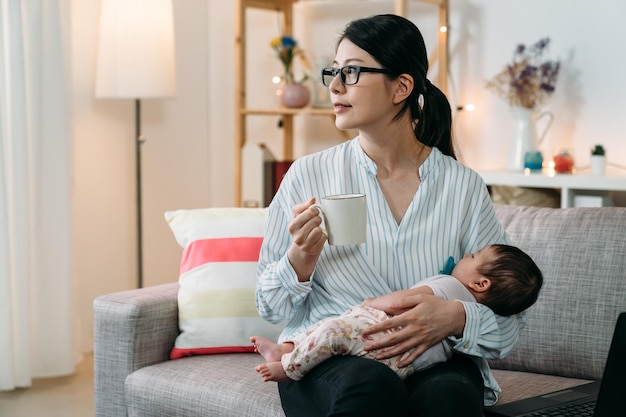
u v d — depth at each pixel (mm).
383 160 1904
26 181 3258
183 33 4211
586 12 3553
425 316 1714
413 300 1736
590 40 3551
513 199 3482
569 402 1806
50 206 3393
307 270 1812
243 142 4027
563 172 3453
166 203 4188
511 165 3619
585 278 2092
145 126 4066
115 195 3957
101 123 3873
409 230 1863
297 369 1700
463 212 1878
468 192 1888
